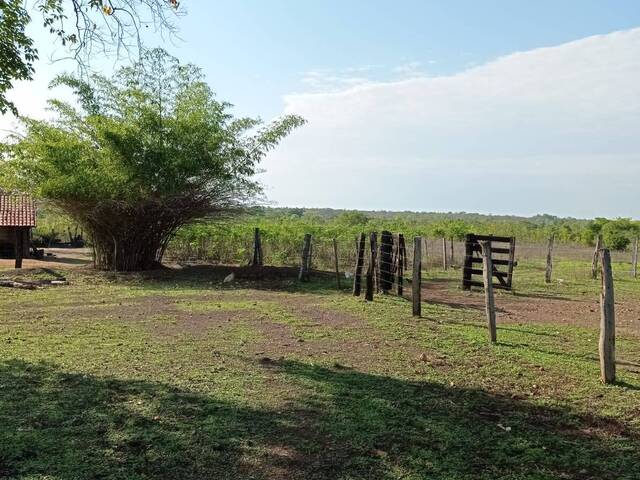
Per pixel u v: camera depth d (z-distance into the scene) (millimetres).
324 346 8328
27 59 8758
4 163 17844
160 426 4887
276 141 19844
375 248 13398
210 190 19281
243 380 6355
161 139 18516
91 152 18438
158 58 18438
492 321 8703
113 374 6504
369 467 4188
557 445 4703
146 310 11586
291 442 4617
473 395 6004
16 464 4090
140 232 19172
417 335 9180
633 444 4766
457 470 4172
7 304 12164
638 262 28766
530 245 40781
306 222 35125
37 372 6523
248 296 14125
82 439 4574
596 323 10867
